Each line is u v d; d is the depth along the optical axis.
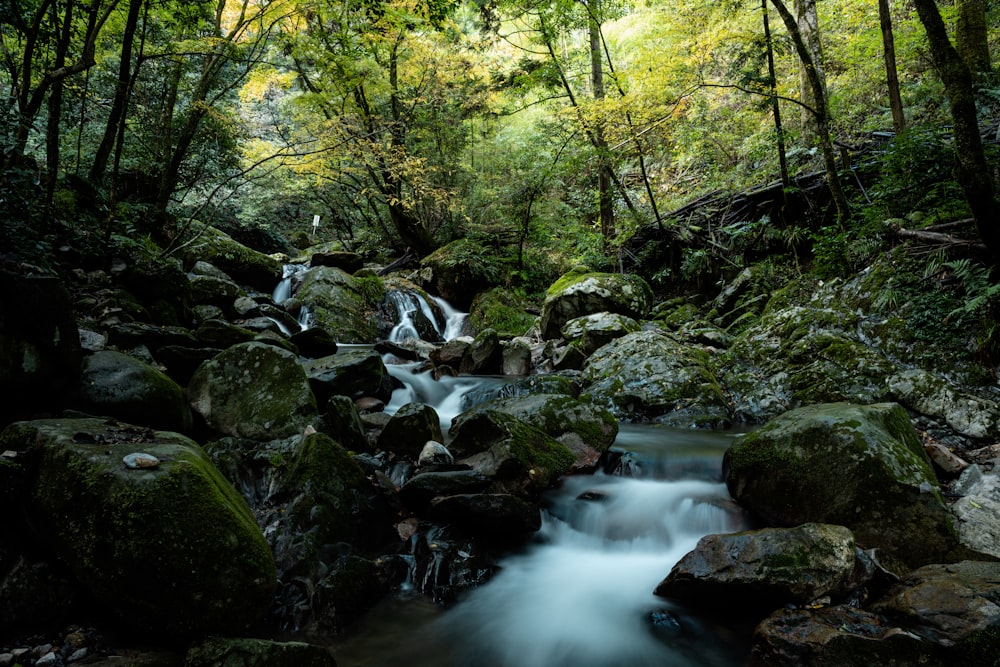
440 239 15.04
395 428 4.72
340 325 10.84
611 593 3.44
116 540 2.39
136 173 9.86
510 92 13.77
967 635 2.37
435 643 2.93
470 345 9.06
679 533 4.06
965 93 4.25
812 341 6.29
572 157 12.03
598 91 12.53
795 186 9.05
